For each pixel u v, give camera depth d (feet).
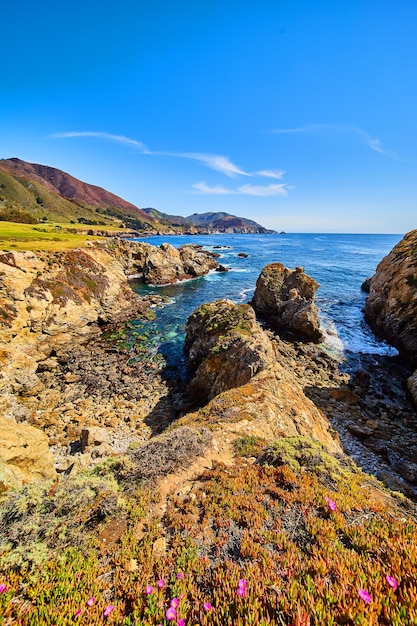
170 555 14.58
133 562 14.21
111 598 12.20
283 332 102.89
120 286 142.82
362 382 71.46
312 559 12.68
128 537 15.87
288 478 20.62
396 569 11.25
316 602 10.28
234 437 30.68
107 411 58.59
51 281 102.78
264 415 35.96
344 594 10.32
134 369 78.18
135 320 117.08
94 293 118.01
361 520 16.20
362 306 131.54
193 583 12.60
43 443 32.99
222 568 13.26
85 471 22.63
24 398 60.85
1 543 14.20
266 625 9.39
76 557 14.23
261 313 119.44
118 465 22.71
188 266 214.48
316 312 96.89
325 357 84.69
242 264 262.67
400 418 56.90
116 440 49.60
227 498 19.15
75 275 116.47
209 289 172.86
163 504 19.51
